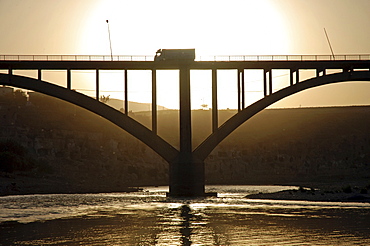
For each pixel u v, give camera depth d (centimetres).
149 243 13625
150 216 19762
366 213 19812
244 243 13512
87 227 16550
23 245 13375
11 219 18675
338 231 15300
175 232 15475
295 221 17700
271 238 14250
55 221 18125
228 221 17988
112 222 17888
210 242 13700
